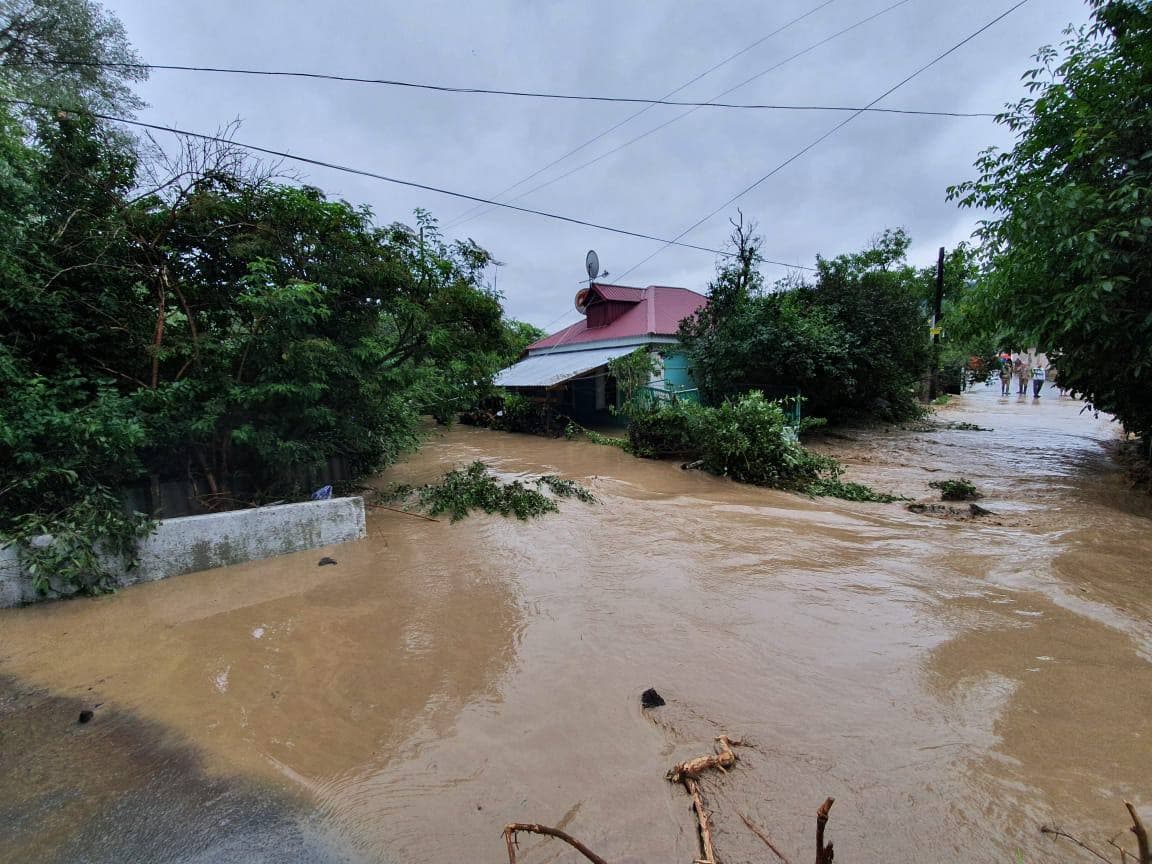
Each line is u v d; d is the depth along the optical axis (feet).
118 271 20.12
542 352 74.79
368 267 22.97
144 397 18.62
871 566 17.95
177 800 8.52
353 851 7.57
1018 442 44.78
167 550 17.15
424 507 25.53
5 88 20.06
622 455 41.78
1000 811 7.87
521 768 9.05
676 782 8.63
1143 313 21.70
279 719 10.47
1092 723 9.82
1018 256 25.91
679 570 17.75
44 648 13.05
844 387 50.62
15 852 7.57
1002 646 12.65
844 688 11.09
